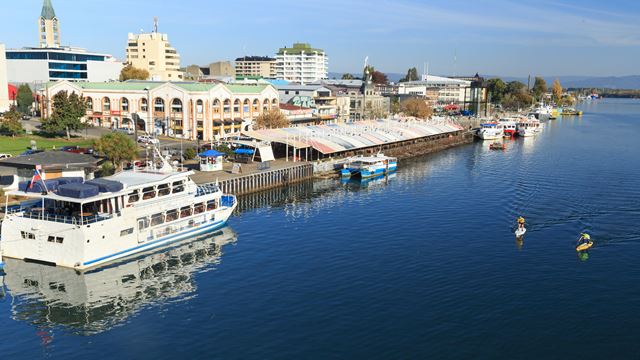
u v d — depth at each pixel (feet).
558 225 323.57
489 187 441.27
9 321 202.39
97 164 397.60
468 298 219.82
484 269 251.60
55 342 186.91
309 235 306.96
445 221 333.83
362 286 231.91
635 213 350.23
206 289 231.50
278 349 179.93
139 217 272.72
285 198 409.90
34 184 263.29
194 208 309.01
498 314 205.77
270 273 248.73
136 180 288.71
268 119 622.13
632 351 180.96
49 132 551.18
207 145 536.01
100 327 197.77
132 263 263.90
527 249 280.10
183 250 282.97
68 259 251.19
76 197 252.42
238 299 220.64
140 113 643.04
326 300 217.97
